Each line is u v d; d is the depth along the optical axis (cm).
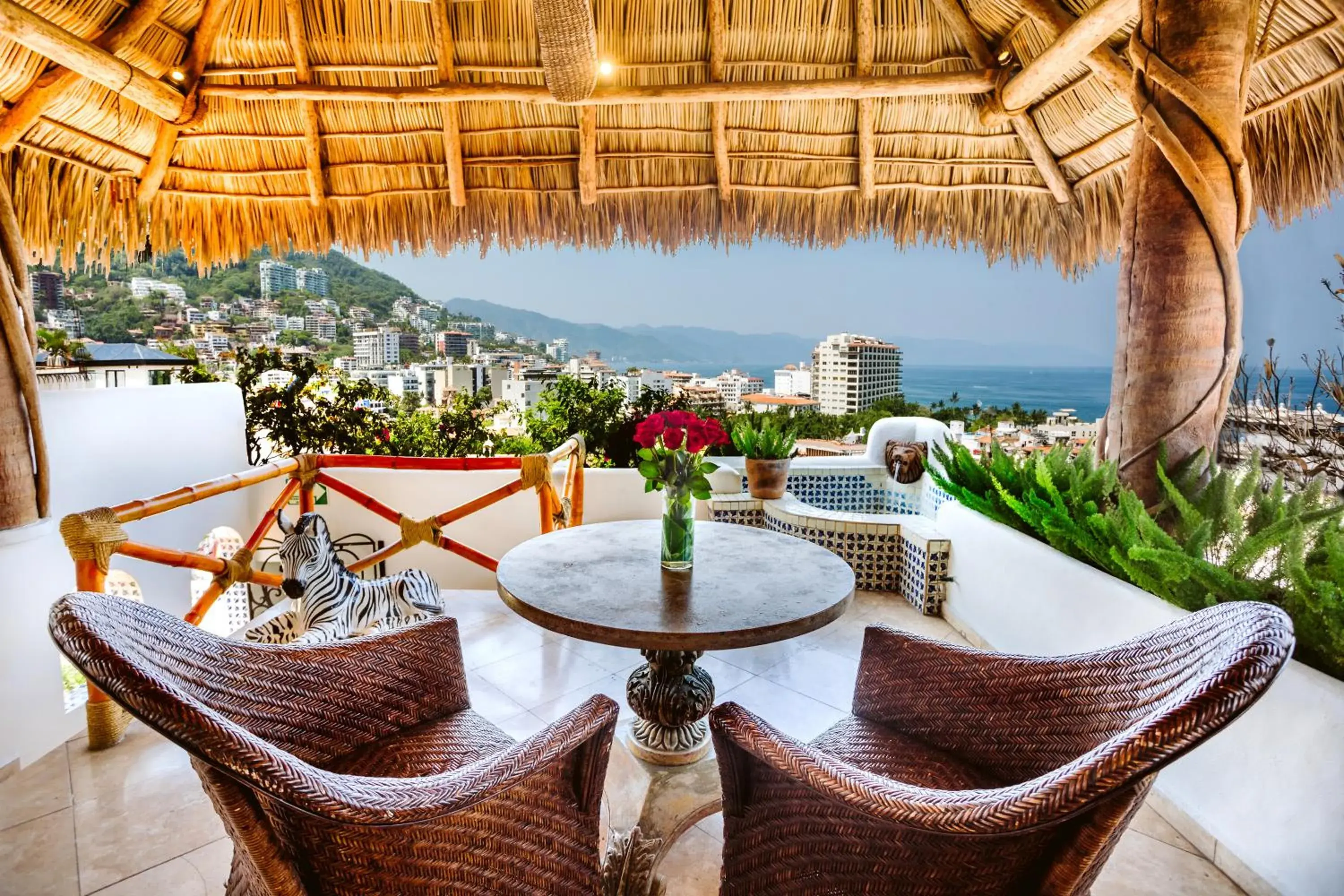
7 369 240
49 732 244
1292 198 268
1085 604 243
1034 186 358
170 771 223
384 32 326
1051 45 271
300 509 347
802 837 126
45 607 248
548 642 327
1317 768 159
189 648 125
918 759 148
